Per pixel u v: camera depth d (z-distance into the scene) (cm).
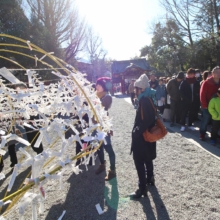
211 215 207
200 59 2167
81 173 327
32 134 340
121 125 673
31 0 1598
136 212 221
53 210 237
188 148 399
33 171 103
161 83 754
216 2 1950
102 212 224
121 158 379
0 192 285
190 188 257
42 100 164
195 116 586
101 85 290
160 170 314
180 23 2478
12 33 1048
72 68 158
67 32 1895
